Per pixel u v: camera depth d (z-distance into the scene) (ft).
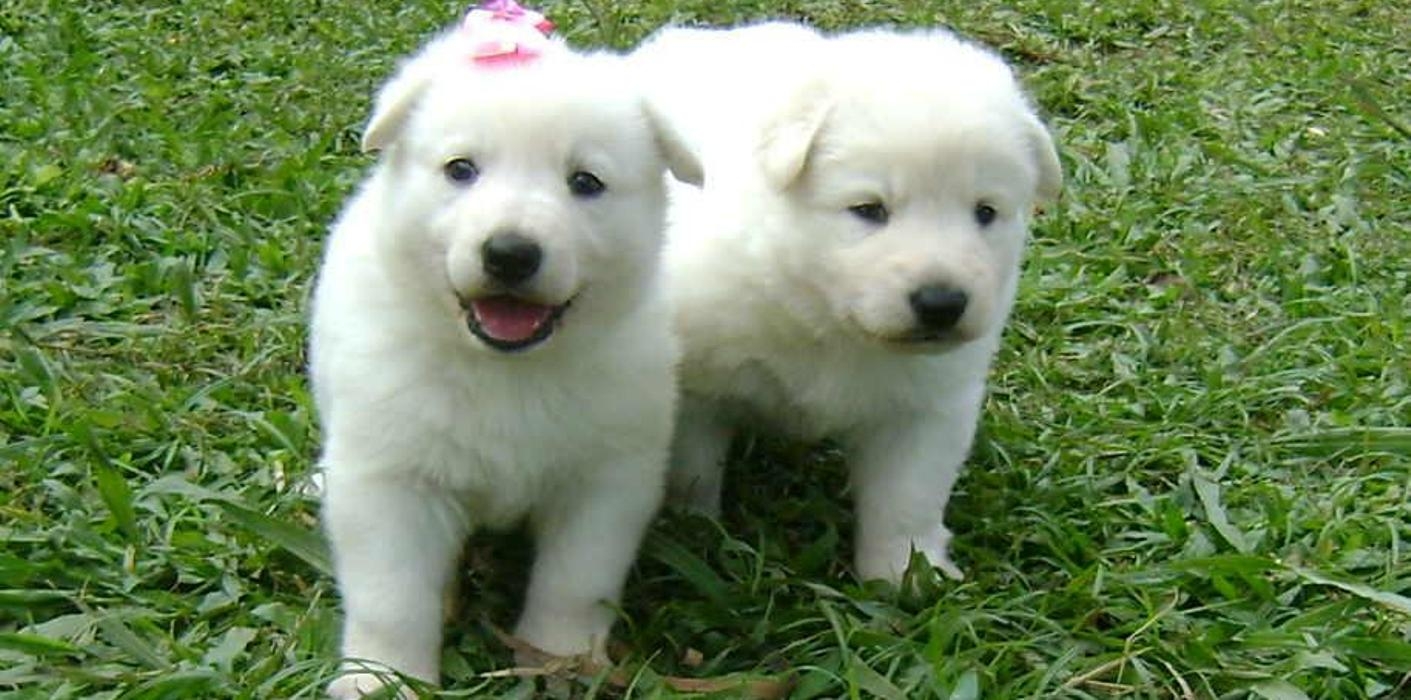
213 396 4.69
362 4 7.41
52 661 3.87
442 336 3.87
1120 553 4.40
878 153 4.07
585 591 4.00
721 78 4.70
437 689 3.87
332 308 4.05
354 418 3.90
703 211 4.32
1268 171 6.28
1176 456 4.72
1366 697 3.93
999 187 4.12
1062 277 5.51
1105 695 3.93
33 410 4.59
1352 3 8.47
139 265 5.19
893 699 3.84
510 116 3.81
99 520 4.24
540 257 3.73
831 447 4.76
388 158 3.96
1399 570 4.26
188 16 7.09
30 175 5.58
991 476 4.62
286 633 3.98
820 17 7.76
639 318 4.00
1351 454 4.75
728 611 4.10
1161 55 7.57
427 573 3.95
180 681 3.77
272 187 5.64
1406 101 7.06
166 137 5.89
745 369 4.35
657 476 4.07
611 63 4.05
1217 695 3.93
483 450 3.92
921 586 4.19
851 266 4.08
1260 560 4.21
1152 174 6.20
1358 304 5.45
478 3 7.49
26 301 4.98
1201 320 5.37
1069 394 4.98
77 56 6.41
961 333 4.03
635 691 3.90
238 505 4.16
